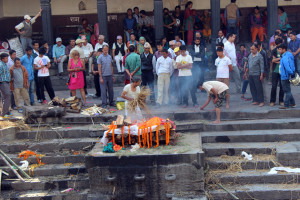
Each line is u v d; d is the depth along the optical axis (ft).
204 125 30.01
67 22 57.52
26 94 35.40
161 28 46.78
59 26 57.41
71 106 33.12
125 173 24.81
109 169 24.84
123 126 26.40
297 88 41.06
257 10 52.29
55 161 28.35
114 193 24.99
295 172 25.29
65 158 28.27
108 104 36.01
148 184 24.77
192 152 24.53
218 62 33.32
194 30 53.11
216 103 30.04
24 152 28.63
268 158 26.66
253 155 27.27
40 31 57.36
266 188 24.59
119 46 47.65
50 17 48.26
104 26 47.60
